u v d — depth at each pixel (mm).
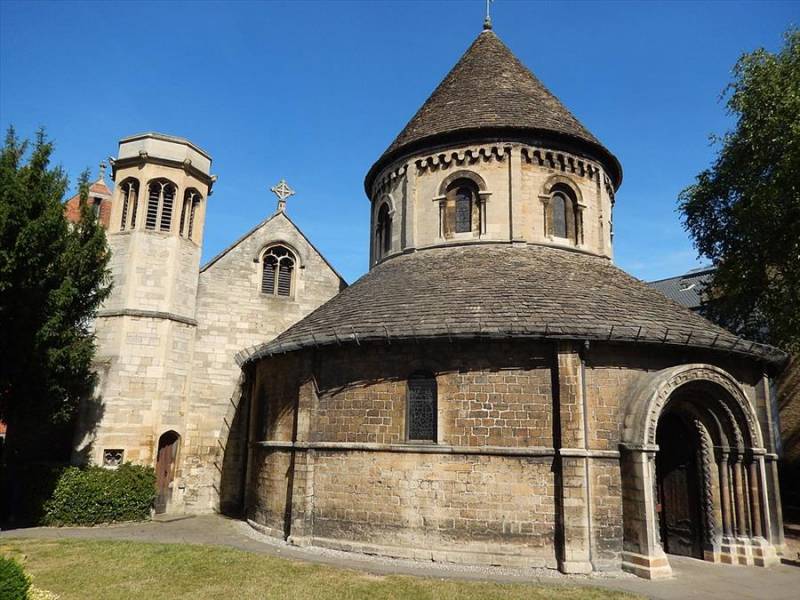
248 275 25375
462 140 20547
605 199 21906
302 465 16094
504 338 14305
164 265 22484
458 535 14023
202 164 24359
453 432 14555
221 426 23469
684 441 15891
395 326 15133
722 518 14930
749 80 24406
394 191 22203
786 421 31516
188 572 12688
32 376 16375
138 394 21125
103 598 10875
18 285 15172
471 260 18547
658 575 12898
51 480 18938
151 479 20656
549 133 20203
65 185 17062
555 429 14039
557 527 13578
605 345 14641
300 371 17016
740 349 15391
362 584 11969
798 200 21422
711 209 27828
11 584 8086
